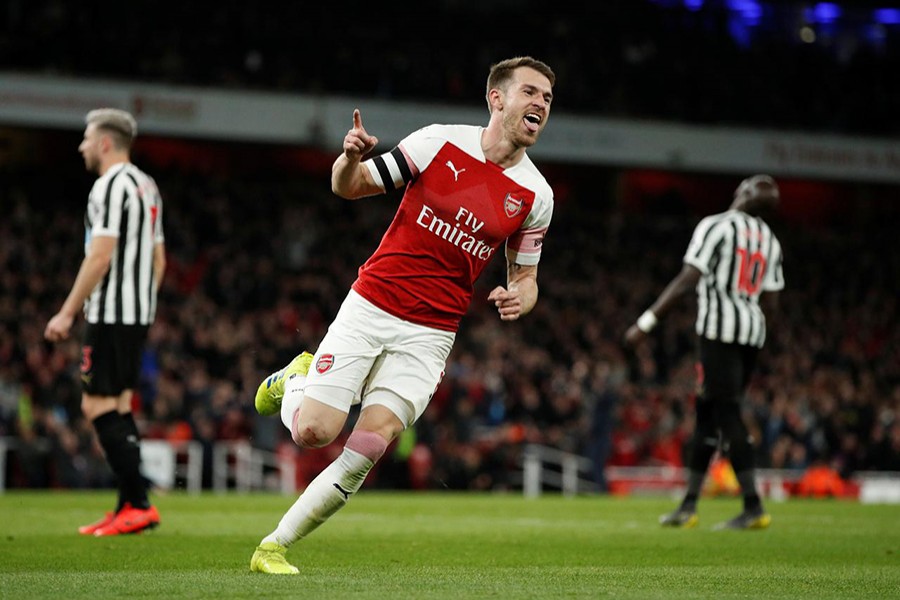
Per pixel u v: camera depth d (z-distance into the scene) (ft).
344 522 66.59
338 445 131.85
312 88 198.70
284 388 38.65
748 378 65.00
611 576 37.65
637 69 225.76
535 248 38.86
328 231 192.75
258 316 159.94
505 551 48.01
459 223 36.83
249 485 127.03
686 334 187.73
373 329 36.42
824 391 166.81
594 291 193.98
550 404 147.02
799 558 46.93
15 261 156.15
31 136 200.75
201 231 183.42
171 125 180.96
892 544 54.54
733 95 226.99
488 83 37.81
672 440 146.51
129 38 195.42
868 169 212.43
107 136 54.08
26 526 58.39
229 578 34.19
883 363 193.98
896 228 241.76
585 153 201.87
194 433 123.44
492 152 37.22
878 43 251.39
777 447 146.61
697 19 242.58
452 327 37.50
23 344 135.44
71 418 126.41
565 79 218.59
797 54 240.32
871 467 152.87
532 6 238.07
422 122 192.44
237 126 184.65
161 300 161.89
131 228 53.26
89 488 120.88
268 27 208.13
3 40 185.06
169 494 107.86
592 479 134.10
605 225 216.33
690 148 206.18
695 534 59.36
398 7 223.30
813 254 221.46
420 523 66.44
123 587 31.78
